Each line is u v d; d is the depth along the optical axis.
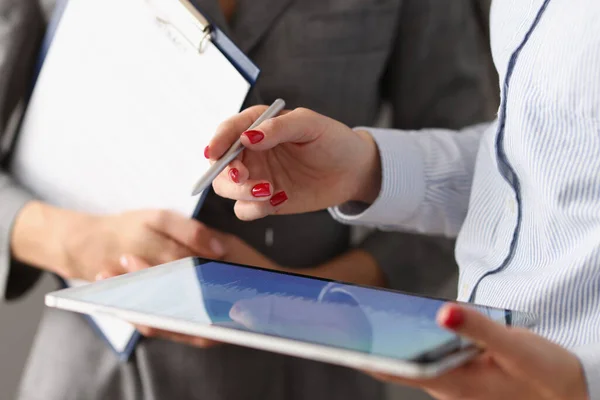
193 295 0.53
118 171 0.86
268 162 0.71
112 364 0.94
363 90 0.99
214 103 0.75
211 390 0.94
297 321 0.47
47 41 0.90
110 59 0.84
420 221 0.83
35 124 0.93
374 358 0.40
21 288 1.00
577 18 0.56
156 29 0.80
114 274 0.85
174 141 0.80
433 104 1.06
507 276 0.62
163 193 0.83
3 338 1.42
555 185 0.57
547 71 0.58
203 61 0.76
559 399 0.43
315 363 1.00
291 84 0.94
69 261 0.87
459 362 0.42
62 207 0.92
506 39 0.66
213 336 0.45
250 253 0.86
